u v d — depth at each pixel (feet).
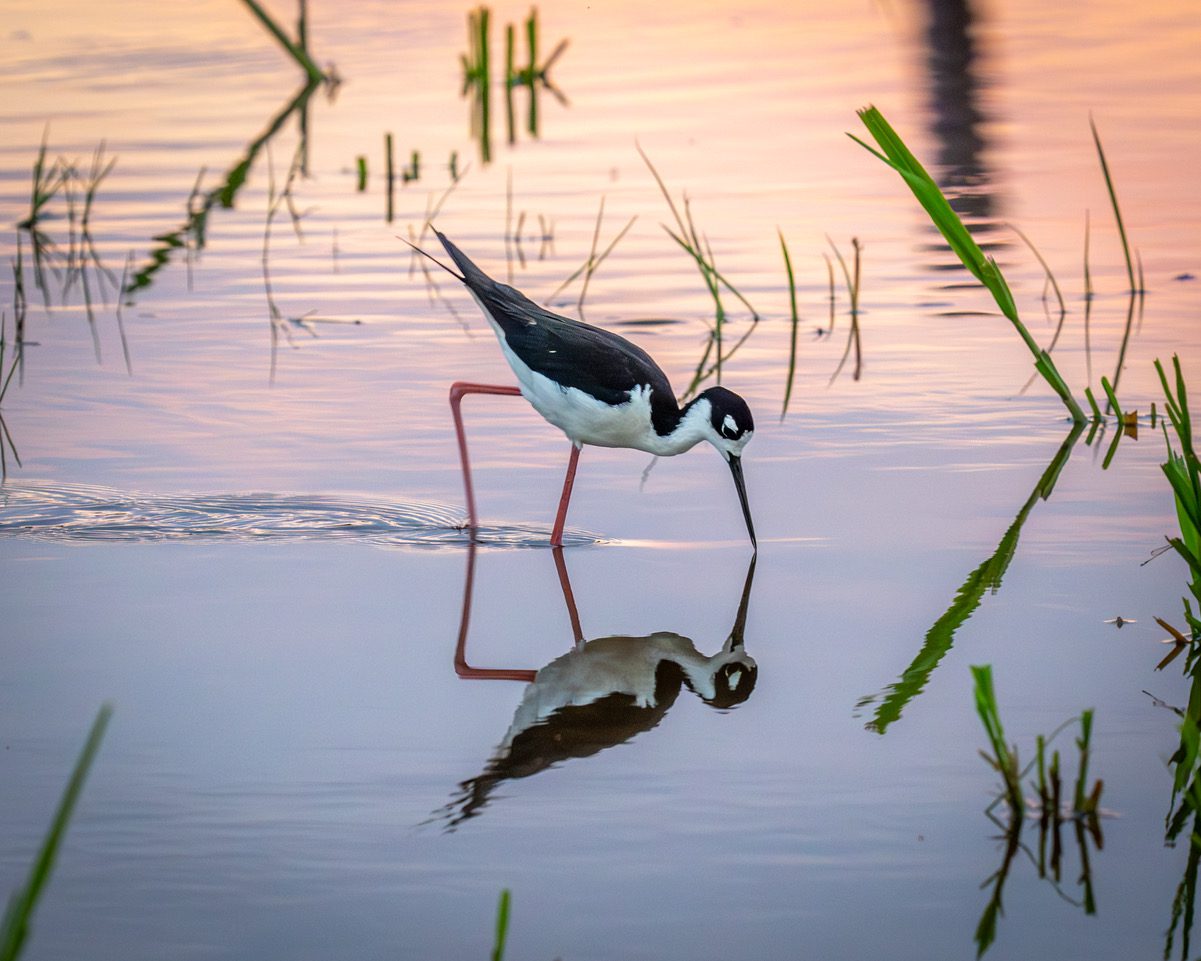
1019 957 20.25
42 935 20.61
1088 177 59.26
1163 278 50.01
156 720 26.27
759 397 42.24
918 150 63.31
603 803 23.91
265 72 76.84
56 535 34.09
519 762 25.17
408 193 59.93
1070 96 69.87
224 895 21.53
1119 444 38.78
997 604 30.58
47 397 42.09
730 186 59.98
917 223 56.08
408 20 86.84
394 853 22.56
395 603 31.19
